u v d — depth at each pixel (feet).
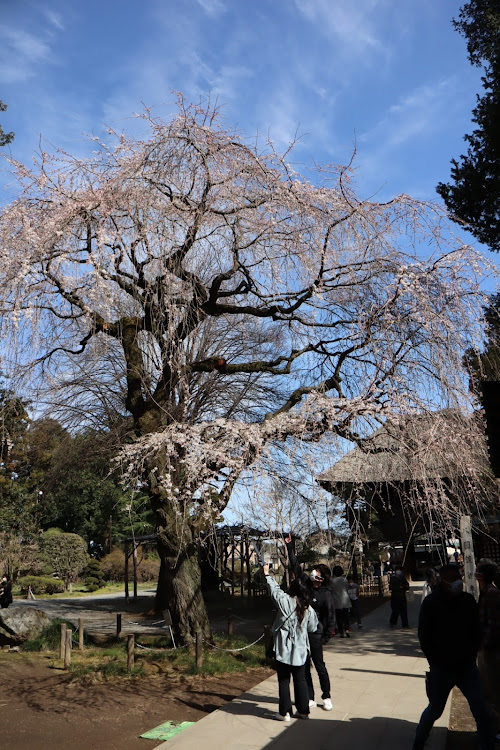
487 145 47.60
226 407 52.03
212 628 51.29
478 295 29.35
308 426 29.55
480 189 47.62
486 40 52.39
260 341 48.65
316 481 29.40
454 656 15.84
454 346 28.14
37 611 43.93
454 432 28.30
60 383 46.50
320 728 20.07
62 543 123.34
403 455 29.91
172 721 23.00
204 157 30.40
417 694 25.17
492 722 15.66
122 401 53.67
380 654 36.04
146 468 35.55
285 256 32.45
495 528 45.73
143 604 84.12
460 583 16.67
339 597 44.24
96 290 28.30
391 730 19.76
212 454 30.01
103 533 145.07
